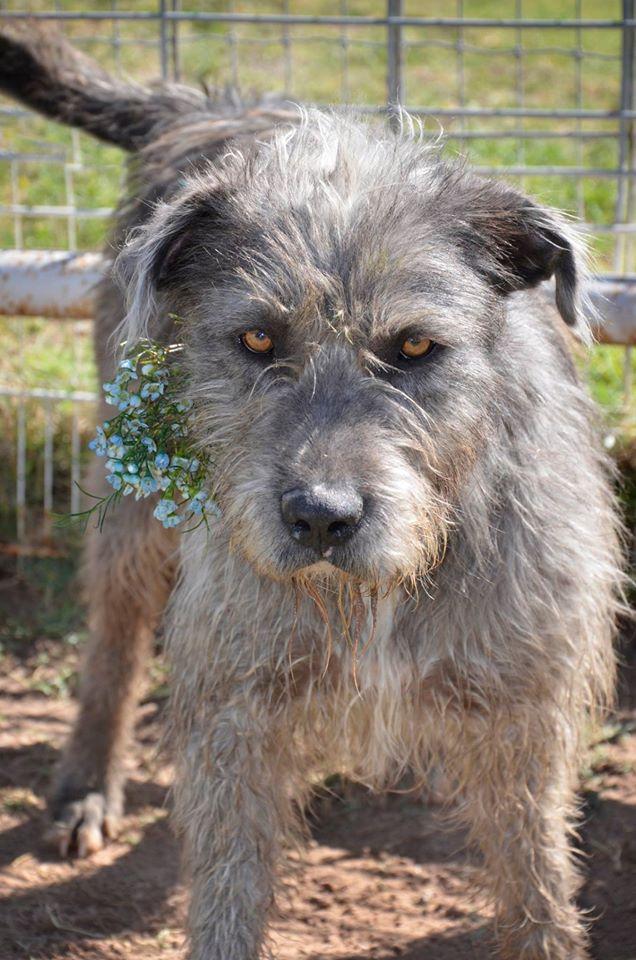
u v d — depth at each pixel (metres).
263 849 1.44
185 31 3.91
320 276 1.30
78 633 1.92
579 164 2.26
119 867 1.61
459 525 1.39
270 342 1.33
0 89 1.79
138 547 1.65
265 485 1.29
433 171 1.40
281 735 1.44
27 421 2.16
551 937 1.46
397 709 1.43
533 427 1.42
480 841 1.49
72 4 3.91
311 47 3.89
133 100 1.77
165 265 1.38
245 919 1.43
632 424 1.99
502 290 1.41
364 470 1.28
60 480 2.13
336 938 1.51
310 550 1.29
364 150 1.41
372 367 1.32
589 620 1.44
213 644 1.42
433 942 1.51
